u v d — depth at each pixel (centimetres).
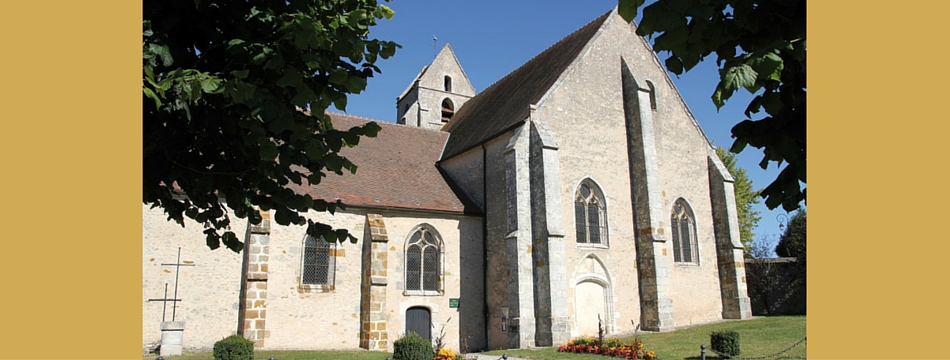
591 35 2741
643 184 2553
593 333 2323
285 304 2111
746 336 2106
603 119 2598
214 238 800
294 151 734
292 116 733
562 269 2188
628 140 2656
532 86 2758
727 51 503
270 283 2100
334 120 2880
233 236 810
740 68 411
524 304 2194
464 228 2508
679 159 2852
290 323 2106
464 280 2448
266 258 2078
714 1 470
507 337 2248
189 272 1997
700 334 2242
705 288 2756
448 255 2445
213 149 728
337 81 688
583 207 2461
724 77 415
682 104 2948
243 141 698
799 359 1580
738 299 2733
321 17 739
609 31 2762
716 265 2836
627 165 2620
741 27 499
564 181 2403
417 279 2380
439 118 3831
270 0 729
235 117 700
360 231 2308
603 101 2623
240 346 1638
